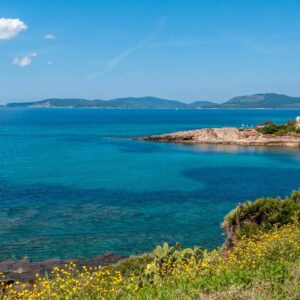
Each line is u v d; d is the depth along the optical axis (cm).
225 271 1026
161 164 6272
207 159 6875
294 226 1563
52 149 8250
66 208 3372
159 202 3641
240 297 838
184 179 4925
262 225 1884
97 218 3059
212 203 3631
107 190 4175
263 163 6400
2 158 6788
